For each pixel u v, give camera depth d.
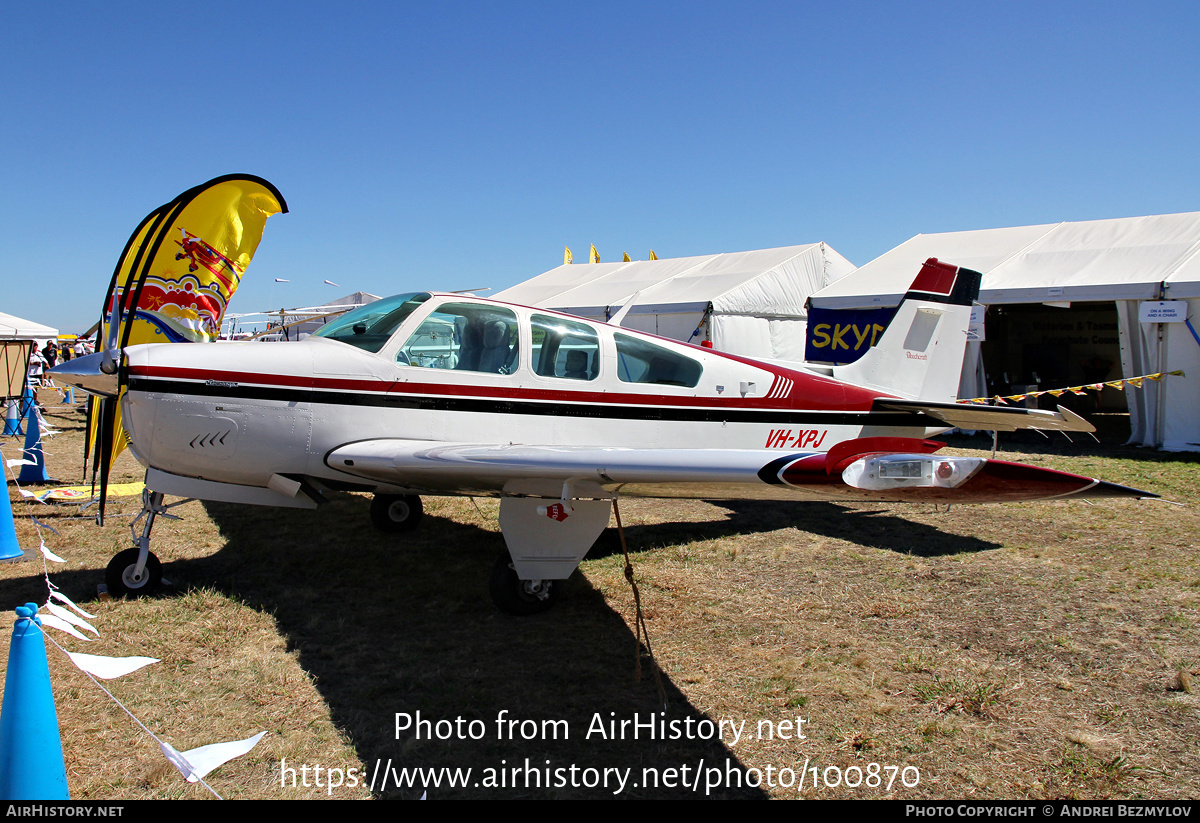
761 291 13.77
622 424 4.63
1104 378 15.62
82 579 4.20
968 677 3.09
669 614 3.80
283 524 5.62
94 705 2.76
